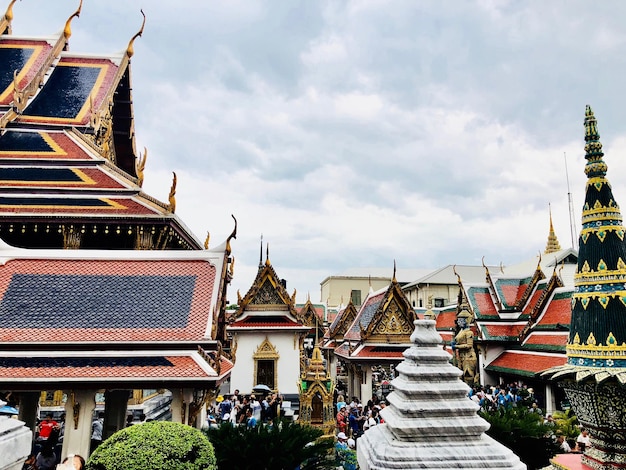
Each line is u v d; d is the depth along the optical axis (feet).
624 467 26.61
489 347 122.93
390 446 22.74
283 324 122.52
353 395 128.67
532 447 46.26
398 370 26.25
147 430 29.50
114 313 54.24
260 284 125.80
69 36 136.15
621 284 28.58
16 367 47.85
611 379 26.61
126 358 50.24
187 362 50.55
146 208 84.74
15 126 100.68
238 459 39.14
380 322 113.39
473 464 21.84
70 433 47.26
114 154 137.69
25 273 57.82
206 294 57.41
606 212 30.17
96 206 83.61
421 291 279.69
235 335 120.88
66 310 54.03
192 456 28.86
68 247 80.43
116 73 127.34
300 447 40.93
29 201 83.66
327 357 164.66
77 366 48.62
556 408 93.56
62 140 99.19
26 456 17.94
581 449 57.31
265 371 120.67
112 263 60.39
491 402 79.56
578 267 31.04
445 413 23.45
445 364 25.13
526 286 129.70
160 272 59.88
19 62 124.67
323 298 367.25
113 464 27.30
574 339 30.37
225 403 94.89
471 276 280.72
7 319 52.13
